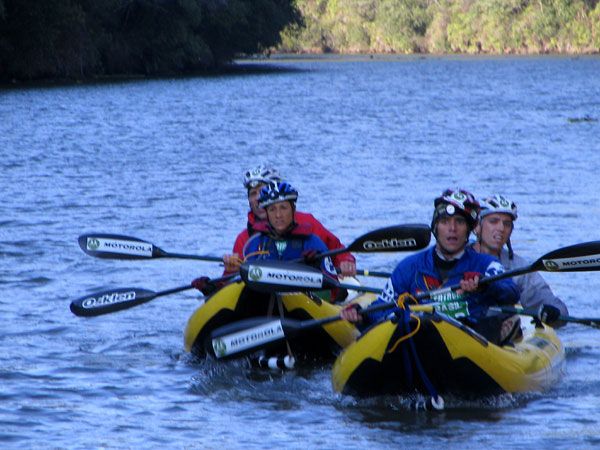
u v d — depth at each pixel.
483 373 19.88
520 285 24.89
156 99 138.00
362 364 20.02
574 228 41.47
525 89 173.00
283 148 77.31
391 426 18.83
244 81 191.50
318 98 145.12
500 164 66.19
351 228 41.97
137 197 50.53
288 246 24.64
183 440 18.09
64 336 25.95
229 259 24.36
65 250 37.06
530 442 17.84
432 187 54.75
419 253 21.33
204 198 50.31
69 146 77.19
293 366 23.58
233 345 22.62
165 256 26.59
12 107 118.56
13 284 31.69
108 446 17.69
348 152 74.19
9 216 44.38
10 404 20.08
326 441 18.00
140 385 21.75
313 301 23.91
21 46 166.62
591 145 79.88
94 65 189.12
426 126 98.94
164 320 27.91
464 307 20.97
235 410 19.98
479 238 24.61
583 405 20.20
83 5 181.75
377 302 21.61
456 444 17.78
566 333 26.73
